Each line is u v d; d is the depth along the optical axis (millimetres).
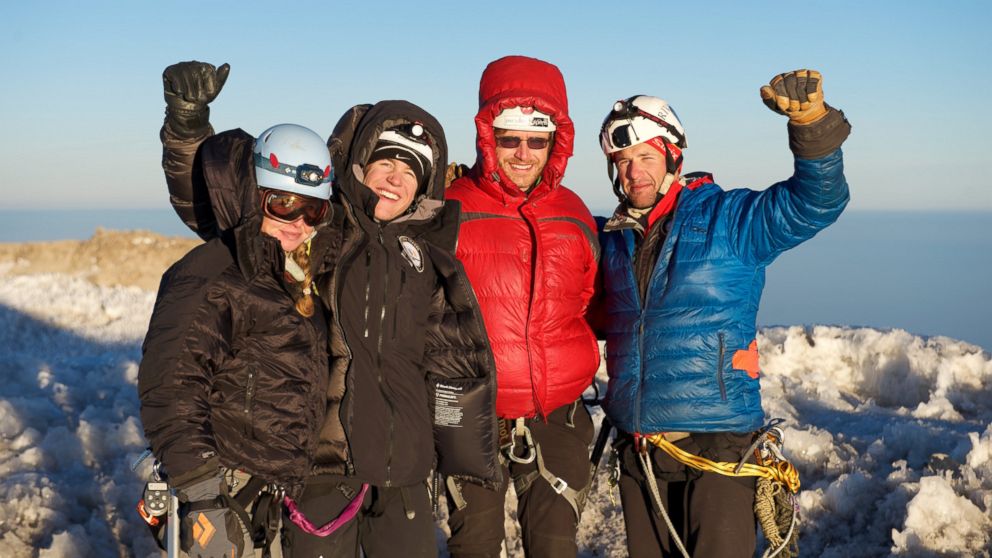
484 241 3898
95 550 4688
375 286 3408
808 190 3461
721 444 3676
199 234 3648
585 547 5078
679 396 3689
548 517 3918
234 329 3033
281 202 3061
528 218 3893
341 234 3369
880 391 7293
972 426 6059
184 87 3367
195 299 2949
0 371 7422
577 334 4000
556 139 4000
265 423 3062
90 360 8172
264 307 3064
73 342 10547
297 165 3062
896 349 7488
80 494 5234
